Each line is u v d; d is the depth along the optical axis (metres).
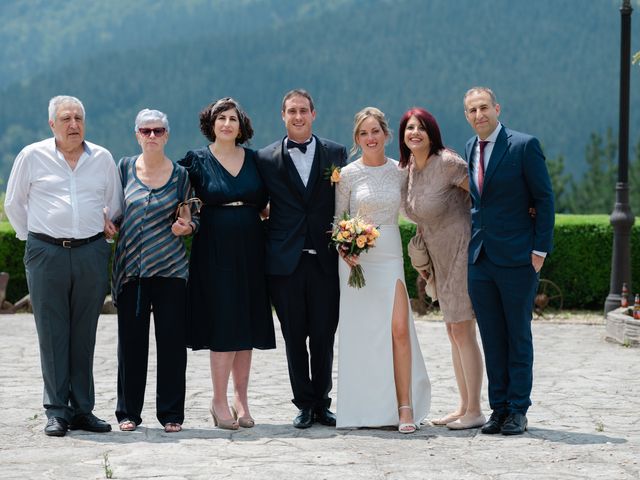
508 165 8.28
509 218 8.31
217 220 8.60
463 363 8.68
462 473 7.08
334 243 8.70
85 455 7.59
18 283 19.78
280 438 8.23
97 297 8.43
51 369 8.36
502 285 8.29
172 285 8.47
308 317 8.80
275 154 8.73
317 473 7.07
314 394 8.85
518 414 8.34
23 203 8.41
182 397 8.55
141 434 8.35
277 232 8.73
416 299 18.45
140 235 8.38
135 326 8.48
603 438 8.16
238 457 7.54
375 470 7.16
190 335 8.73
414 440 8.15
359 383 8.66
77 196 8.33
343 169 8.79
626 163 17.06
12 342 14.66
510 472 7.10
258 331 8.71
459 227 8.62
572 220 19.16
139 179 8.51
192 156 8.73
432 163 8.62
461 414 8.83
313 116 8.86
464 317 8.59
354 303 8.70
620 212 17.06
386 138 8.76
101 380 11.39
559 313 18.72
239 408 8.80
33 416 9.13
